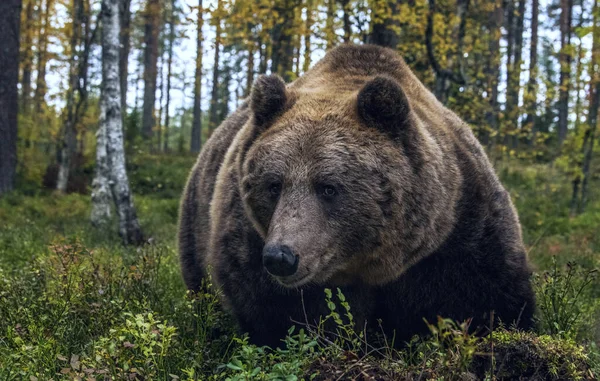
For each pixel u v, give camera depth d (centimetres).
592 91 1739
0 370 391
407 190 402
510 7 2573
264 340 456
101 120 1358
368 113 410
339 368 363
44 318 473
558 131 3503
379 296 454
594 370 380
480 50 1625
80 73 2016
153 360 382
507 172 2220
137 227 1202
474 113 1438
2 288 552
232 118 614
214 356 466
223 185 482
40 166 2180
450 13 1373
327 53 551
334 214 392
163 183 2405
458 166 452
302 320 441
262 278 437
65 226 1309
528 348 376
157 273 609
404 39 1339
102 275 582
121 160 1216
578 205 1858
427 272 437
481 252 435
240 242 446
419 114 465
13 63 1866
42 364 399
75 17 2086
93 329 471
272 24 1315
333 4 1280
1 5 1839
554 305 485
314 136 400
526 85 1738
